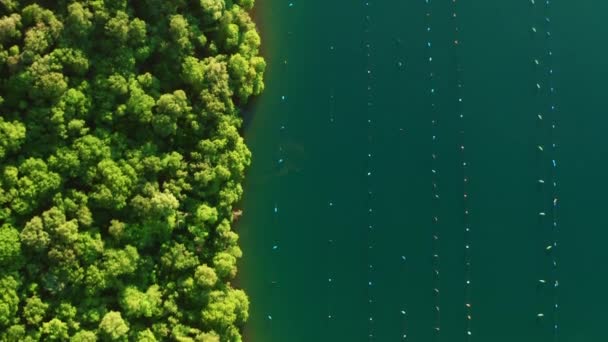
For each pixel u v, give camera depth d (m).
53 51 29.56
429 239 35.38
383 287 35.28
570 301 35.12
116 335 29.98
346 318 35.25
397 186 35.62
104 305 30.58
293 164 35.94
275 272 35.59
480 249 35.31
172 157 32.06
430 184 35.59
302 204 35.78
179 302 32.19
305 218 35.72
